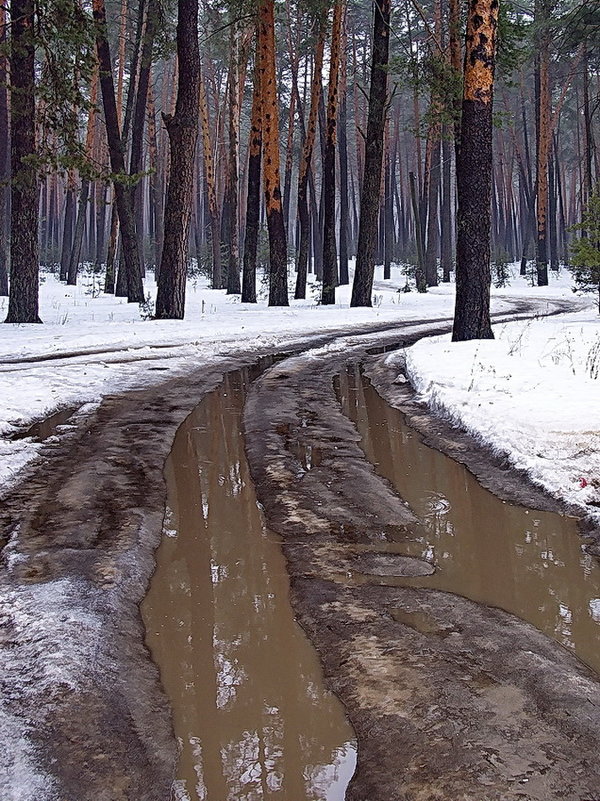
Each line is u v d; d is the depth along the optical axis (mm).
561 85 45156
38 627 3361
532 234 61438
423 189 46594
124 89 41844
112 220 31922
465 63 12586
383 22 22250
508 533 4758
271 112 24469
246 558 4348
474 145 12695
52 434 7508
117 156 24453
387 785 2363
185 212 19391
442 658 3164
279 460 6516
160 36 25688
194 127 18719
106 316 20828
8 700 2807
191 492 5641
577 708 2764
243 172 55094
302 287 31641
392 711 2771
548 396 7758
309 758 2516
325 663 3164
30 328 16875
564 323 18203
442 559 4328
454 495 5562
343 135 41375
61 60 15766
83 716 2715
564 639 3357
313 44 31734
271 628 3482
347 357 14258
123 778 2402
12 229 17844
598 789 2309
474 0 12281
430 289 40125
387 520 5000
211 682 3006
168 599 3805
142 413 8664
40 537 4605
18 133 16688
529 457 6117
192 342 15812
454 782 2357
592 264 15531
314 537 4684
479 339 13031
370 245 25766
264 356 14391
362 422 8281
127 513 5082
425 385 9570
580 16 24594
